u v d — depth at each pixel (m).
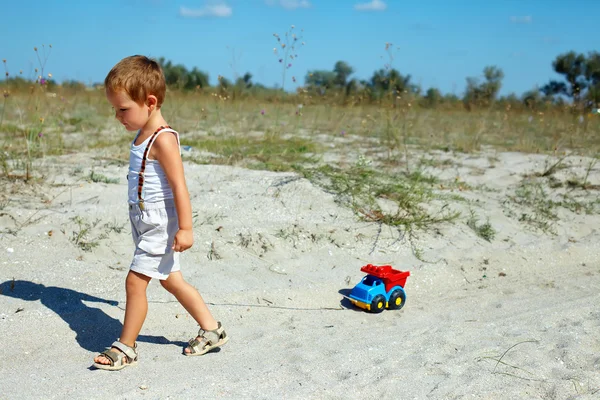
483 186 7.46
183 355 3.52
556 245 5.91
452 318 4.33
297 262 5.07
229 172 6.92
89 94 14.32
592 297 4.68
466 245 5.68
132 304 3.32
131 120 3.22
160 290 4.31
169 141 3.21
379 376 3.28
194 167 7.04
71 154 7.73
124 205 5.67
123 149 8.20
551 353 3.61
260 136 9.84
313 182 6.51
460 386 3.17
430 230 5.86
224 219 5.53
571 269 5.53
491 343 3.74
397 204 6.27
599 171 8.20
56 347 3.55
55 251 4.73
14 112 11.30
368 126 11.70
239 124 11.22
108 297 4.18
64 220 5.21
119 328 3.83
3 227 4.98
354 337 3.85
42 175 6.31
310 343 3.73
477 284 5.11
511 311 4.48
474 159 9.12
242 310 4.24
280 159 7.82
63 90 13.88
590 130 11.55
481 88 15.80
